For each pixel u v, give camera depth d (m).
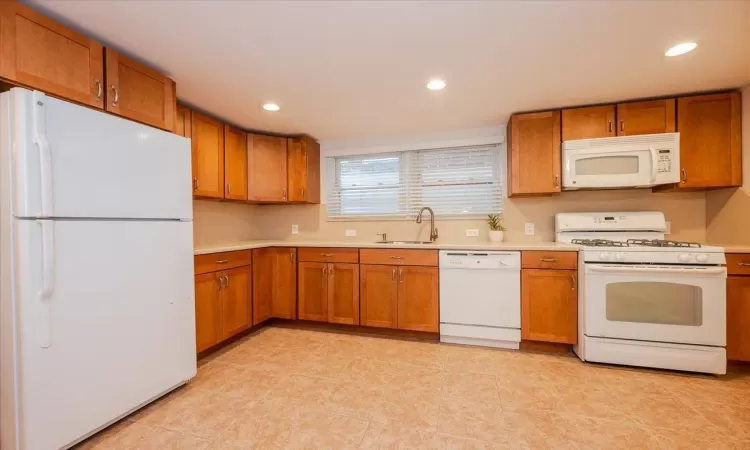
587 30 1.59
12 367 1.26
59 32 1.46
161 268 1.80
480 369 2.22
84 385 1.43
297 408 1.75
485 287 2.61
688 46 1.73
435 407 1.76
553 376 2.11
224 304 2.54
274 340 2.82
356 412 1.71
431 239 3.18
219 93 2.31
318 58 1.84
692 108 2.35
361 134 3.35
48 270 1.29
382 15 1.46
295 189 3.34
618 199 2.80
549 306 2.47
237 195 2.98
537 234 2.98
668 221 2.69
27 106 1.25
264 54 1.79
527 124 2.68
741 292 2.09
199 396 1.87
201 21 1.49
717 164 2.32
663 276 2.14
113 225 1.55
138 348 1.67
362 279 2.92
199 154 2.56
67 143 1.37
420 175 3.35
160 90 1.96
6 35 1.29
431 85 2.19
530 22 1.52
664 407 1.74
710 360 2.07
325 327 3.18
